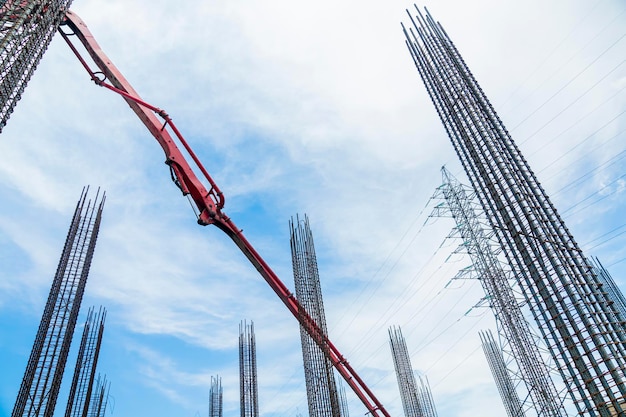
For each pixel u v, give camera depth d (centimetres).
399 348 4259
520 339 3294
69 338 2717
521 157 1612
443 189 4047
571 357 1204
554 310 1264
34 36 1334
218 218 2192
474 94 1797
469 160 1719
